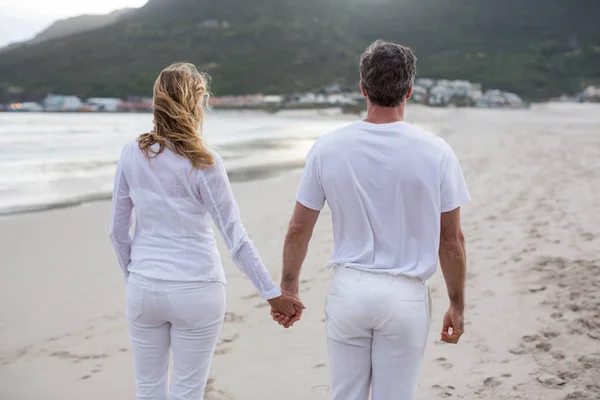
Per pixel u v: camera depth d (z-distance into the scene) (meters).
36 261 6.05
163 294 2.17
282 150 20.50
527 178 11.23
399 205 2.08
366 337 2.13
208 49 145.12
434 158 2.06
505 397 3.13
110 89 111.38
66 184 11.45
